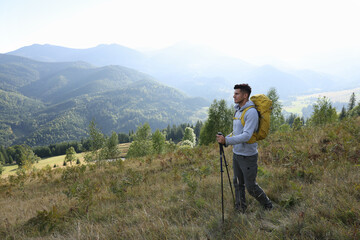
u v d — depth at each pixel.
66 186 8.10
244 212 3.04
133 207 4.12
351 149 5.04
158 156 11.91
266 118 2.68
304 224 2.33
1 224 4.34
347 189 3.00
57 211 4.30
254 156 2.86
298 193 3.11
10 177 11.41
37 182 10.32
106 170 10.00
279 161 5.63
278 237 2.20
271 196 3.50
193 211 3.43
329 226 2.19
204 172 5.64
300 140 7.80
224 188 4.32
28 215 4.81
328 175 3.86
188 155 9.69
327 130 8.44
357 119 10.05
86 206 4.36
